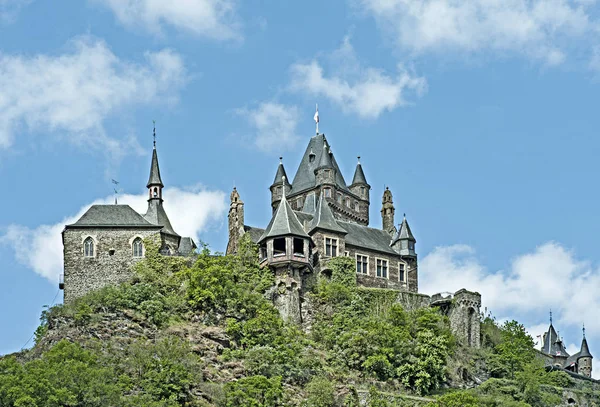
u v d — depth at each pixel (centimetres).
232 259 11200
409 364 10369
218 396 8938
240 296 10650
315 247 11650
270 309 10644
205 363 9619
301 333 10719
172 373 8881
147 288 10469
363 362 10350
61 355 8806
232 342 10088
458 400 9644
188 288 10669
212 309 10481
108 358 9056
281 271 11175
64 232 11081
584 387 11669
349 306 11200
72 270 10962
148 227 11169
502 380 10919
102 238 11081
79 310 9906
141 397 8500
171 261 11081
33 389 7956
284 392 9400
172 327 10094
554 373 11588
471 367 11181
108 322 9919
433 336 10738
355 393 9700
